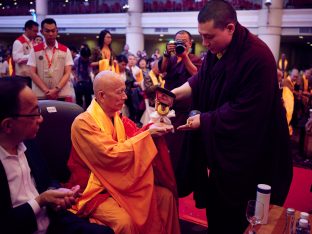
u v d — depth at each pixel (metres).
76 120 1.79
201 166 2.09
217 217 2.12
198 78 2.01
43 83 3.35
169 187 1.99
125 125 2.01
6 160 1.31
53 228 1.49
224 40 1.72
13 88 1.24
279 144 1.86
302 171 3.97
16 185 1.33
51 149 1.91
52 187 1.56
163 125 1.87
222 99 1.81
